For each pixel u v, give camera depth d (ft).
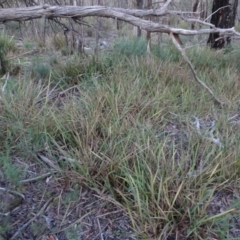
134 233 6.77
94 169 7.91
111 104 10.38
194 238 6.60
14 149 8.87
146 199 6.87
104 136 8.87
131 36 20.99
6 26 20.59
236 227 7.00
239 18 30.30
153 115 10.10
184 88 12.22
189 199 6.81
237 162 7.94
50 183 7.97
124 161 7.80
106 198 7.40
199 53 16.79
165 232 6.60
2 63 14.01
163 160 7.75
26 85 11.60
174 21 25.04
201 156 8.50
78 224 7.05
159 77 12.96
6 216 6.99
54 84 12.85
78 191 7.66
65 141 9.17
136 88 11.36
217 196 7.62
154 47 17.53
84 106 10.52
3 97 10.16
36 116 9.53
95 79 11.90
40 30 20.77
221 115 10.57
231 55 17.78
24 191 7.71
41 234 6.79
